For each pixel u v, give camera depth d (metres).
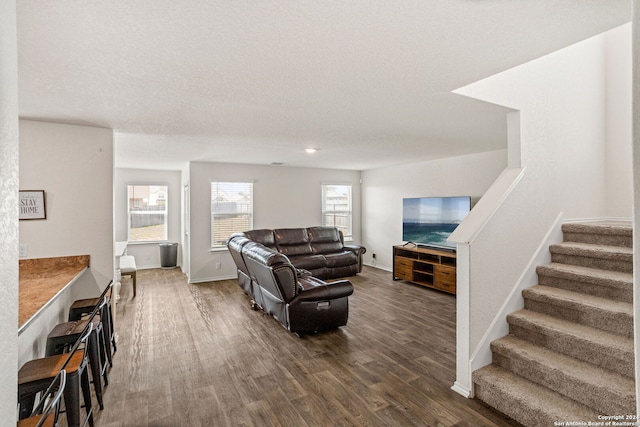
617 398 1.78
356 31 1.58
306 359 3.00
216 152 5.12
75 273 2.94
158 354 3.11
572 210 3.24
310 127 3.52
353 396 2.40
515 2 1.35
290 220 7.19
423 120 3.25
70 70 1.97
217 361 2.96
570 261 2.87
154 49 1.73
